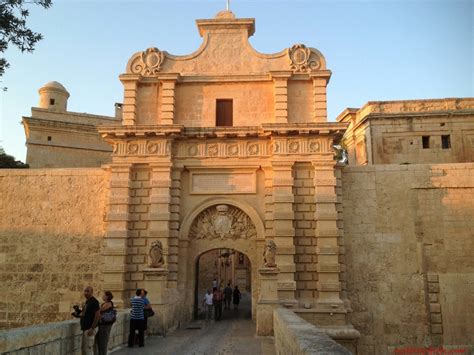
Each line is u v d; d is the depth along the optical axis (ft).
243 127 73.61
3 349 28.35
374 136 120.16
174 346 51.21
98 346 39.37
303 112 76.64
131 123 76.28
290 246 69.87
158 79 77.97
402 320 71.92
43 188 80.12
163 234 71.46
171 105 77.00
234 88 79.00
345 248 74.38
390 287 73.05
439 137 117.91
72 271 76.13
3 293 76.23
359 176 77.05
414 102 122.31
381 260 74.02
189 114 78.23
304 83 77.87
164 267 63.57
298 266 70.59
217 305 79.25
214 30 81.66
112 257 70.95
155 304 60.13
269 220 72.69
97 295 74.43
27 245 77.87
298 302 68.54
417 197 76.07
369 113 121.29
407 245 74.49
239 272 169.17
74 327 37.83
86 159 139.54
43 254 77.25
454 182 75.77
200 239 75.77
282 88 76.54
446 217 75.05
